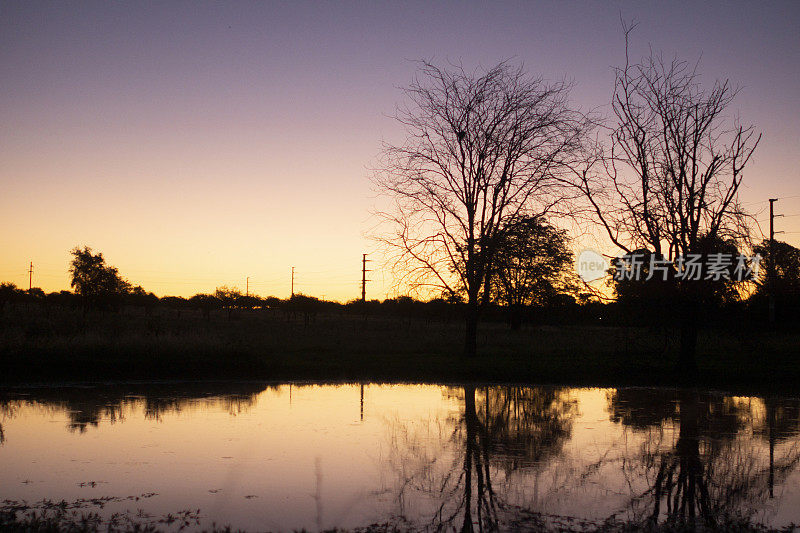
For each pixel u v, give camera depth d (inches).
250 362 886.4
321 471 356.5
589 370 935.0
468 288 1118.4
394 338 1535.4
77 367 805.9
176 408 579.8
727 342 1343.5
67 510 278.5
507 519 277.4
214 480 333.4
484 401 663.1
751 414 589.9
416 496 310.5
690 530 267.3
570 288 1150.3
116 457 383.6
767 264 1181.7
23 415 534.6
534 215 1082.1
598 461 392.8
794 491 327.9
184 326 1676.9
